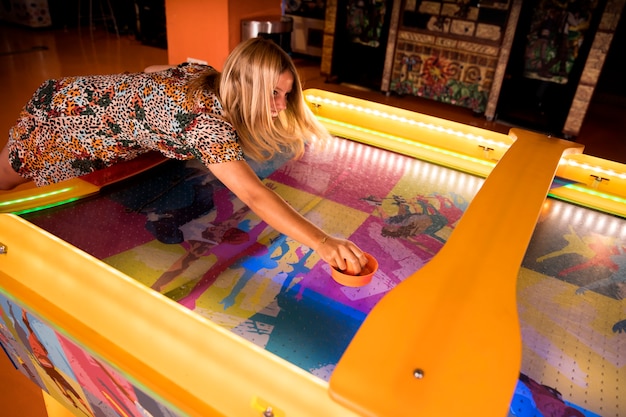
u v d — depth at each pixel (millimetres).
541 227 1555
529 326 1145
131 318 924
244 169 1148
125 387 977
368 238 1407
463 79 5371
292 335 1032
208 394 839
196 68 1350
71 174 1603
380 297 1172
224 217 1462
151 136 1325
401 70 5719
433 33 5340
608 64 7328
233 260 1269
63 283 1018
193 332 867
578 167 1740
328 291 1180
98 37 7391
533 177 1354
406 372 716
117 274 979
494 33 4984
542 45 4949
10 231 1114
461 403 675
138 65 6078
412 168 1867
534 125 5234
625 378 1020
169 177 1658
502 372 725
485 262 963
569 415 916
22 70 5418
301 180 1706
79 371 1123
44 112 1471
